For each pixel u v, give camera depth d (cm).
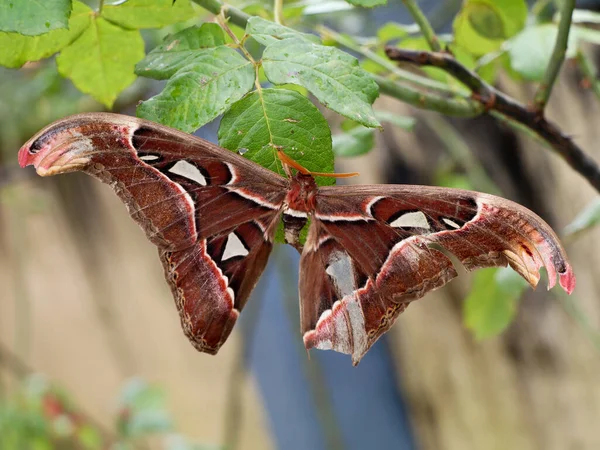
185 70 55
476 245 56
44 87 96
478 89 65
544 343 117
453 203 56
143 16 61
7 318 158
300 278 59
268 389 153
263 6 68
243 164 56
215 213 57
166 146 55
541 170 109
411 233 58
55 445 128
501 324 82
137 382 113
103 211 154
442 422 136
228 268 58
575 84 100
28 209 139
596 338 85
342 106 53
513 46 71
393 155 120
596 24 95
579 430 117
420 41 73
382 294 58
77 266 156
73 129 54
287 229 58
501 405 126
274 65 54
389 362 145
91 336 157
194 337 58
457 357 130
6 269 156
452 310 128
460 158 97
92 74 64
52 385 121
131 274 155
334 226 59
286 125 56
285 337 151
